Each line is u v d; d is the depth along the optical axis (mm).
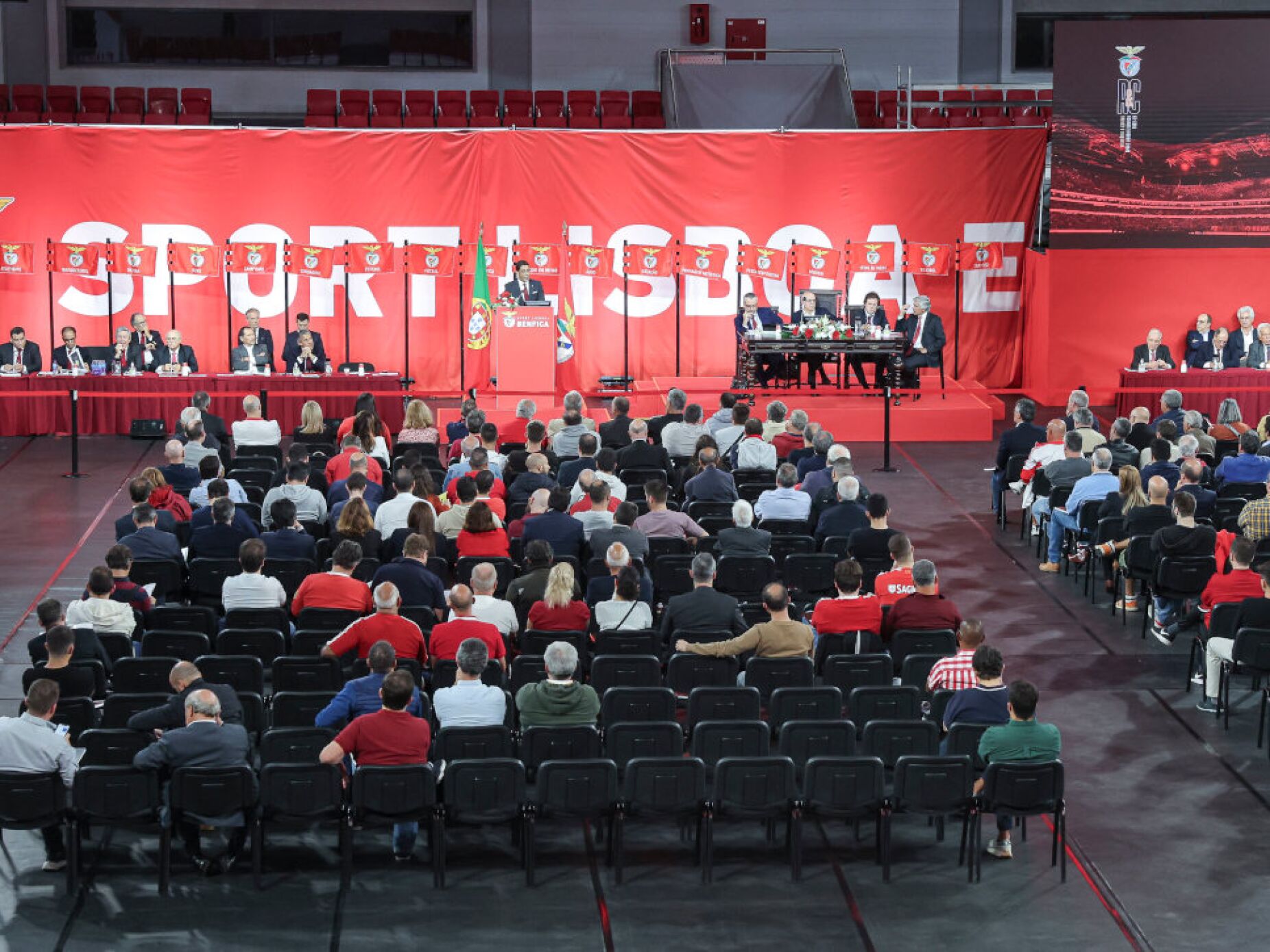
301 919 9375
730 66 27078
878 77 30016
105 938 9133
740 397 22281
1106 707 12844
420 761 9773
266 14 29656
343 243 24016
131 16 29516
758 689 11203
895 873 10047
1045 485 16859
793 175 24094
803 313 22766
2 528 17594
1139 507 14617
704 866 9867
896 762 10133
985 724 10297
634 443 16766
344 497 15336
